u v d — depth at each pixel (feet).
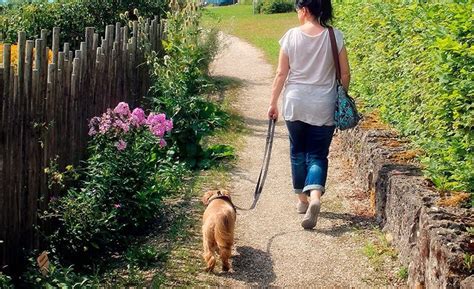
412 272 15.99
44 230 18.57
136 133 20.85
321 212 20.83
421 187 17.20
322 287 16.65
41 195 18.48
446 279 13.73
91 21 41.42
